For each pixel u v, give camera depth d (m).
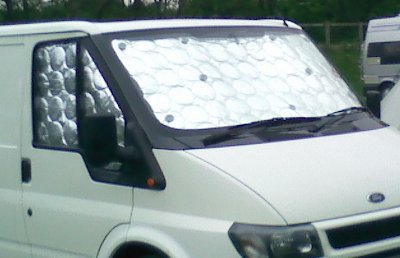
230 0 34.16
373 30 28.05
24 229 6.65
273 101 6.33
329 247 5.37
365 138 6.24
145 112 5.88
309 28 40.88
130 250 5.92
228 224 5.38
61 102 6.43
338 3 45.66
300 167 5.64
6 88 6.83
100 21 6.50
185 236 5.51
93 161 6.12
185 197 5.57
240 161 5.62
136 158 5.81
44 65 6.56
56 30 6.46
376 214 5.54
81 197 6.21
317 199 5.43
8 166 6.77
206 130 5.89
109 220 5.96
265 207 5.33
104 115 5.79
